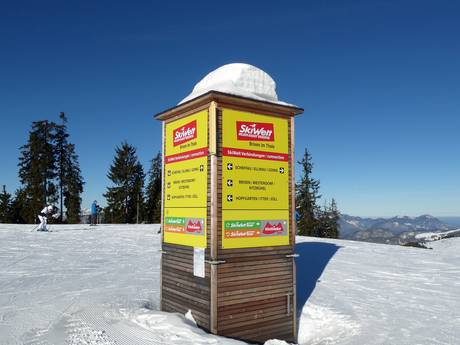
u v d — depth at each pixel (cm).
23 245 912
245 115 413
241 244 404
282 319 429
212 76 454
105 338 333
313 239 1127
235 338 394
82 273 638
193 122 424
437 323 454
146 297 494
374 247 991
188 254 425
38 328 359
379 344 397
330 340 430
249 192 412
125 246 962
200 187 409
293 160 451
